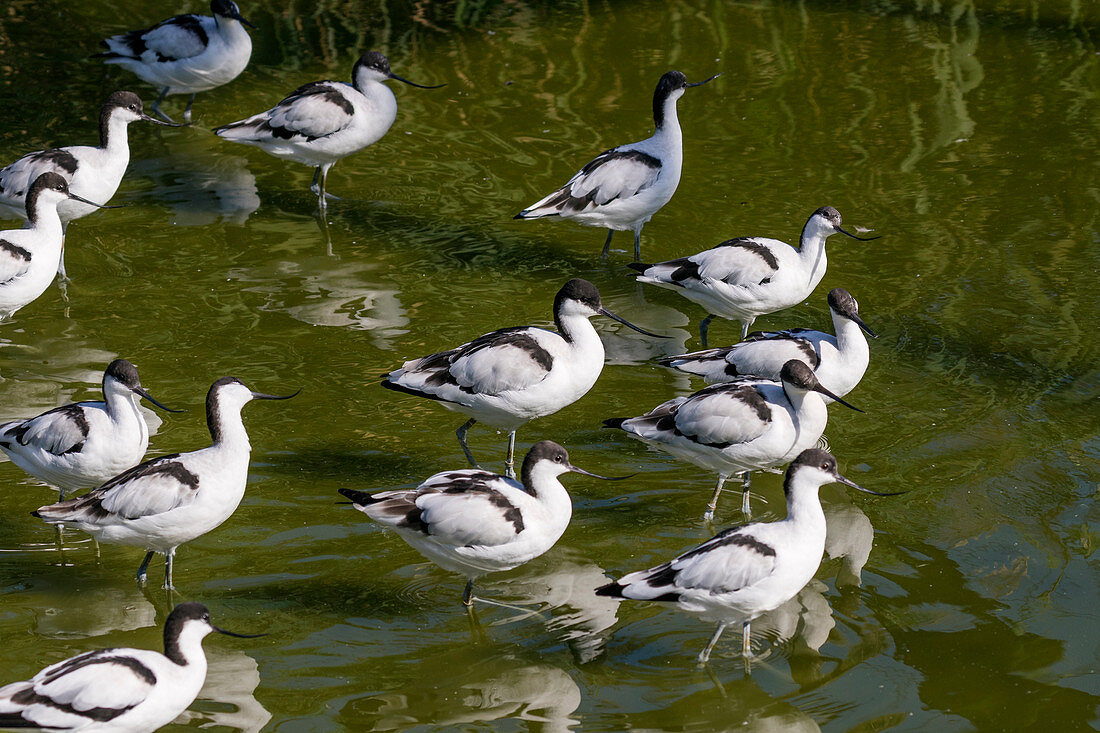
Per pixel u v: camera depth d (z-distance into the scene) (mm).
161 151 21891
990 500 12477
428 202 20078
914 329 16047
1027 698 9766
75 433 11898
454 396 13039
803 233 15531
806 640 10562
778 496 13023
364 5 27812
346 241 18766
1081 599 10953
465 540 10562
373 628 10727
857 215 19125
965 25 26453
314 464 13242
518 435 14023
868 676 10078
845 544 11859
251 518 12305
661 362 14234
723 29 26453
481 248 18656
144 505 10742
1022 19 26688
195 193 20328
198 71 22047
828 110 22812
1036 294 16781
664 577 10125
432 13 27484
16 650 10320
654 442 12594
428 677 10094
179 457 11070
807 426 12273
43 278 15727
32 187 15664
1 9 26859
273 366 15203
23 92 23172
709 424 12164
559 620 10883
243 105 23422
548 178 20625
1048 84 23594
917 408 14281
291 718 9555
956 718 9562
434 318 16453
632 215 17672
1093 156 20781
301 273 17688
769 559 10039
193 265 17859
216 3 21781
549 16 27328
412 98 23531
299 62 25062
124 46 22250
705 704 9781
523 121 22641
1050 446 13406
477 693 9914
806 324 16531
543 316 16516
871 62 24734
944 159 20922
